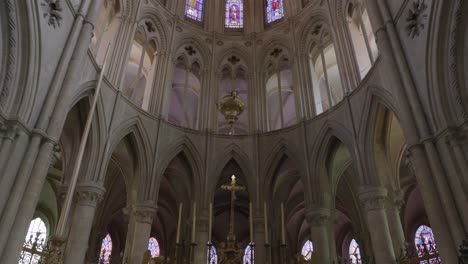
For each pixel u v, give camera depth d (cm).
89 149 1556
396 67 1311
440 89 1095
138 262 1593
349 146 1662
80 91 1446
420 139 1124
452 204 985
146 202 1716
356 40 1891
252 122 2120
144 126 1845
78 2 1393
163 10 2253
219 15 2542
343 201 2633
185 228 2186
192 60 2331
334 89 2477
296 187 2586
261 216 1822
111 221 2917
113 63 1786
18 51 1065
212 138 2034
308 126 1928
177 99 2773
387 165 1584
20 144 1004
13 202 942
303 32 2227
